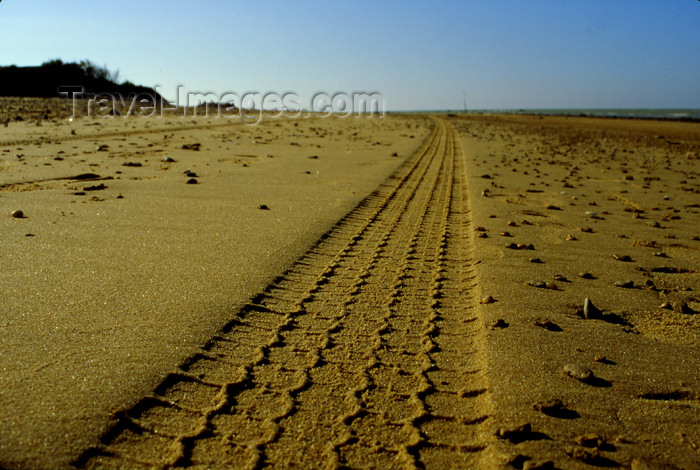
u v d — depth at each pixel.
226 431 2.23
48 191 6.93
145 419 2.25
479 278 4.21
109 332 2.96
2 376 2.46
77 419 2.18
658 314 3.61
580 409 2.45
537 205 7.42
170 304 3.38
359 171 10.02
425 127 30.28
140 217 5.68
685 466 2.09
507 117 57.34
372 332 3.20
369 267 4.40
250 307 3.43
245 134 18.38
